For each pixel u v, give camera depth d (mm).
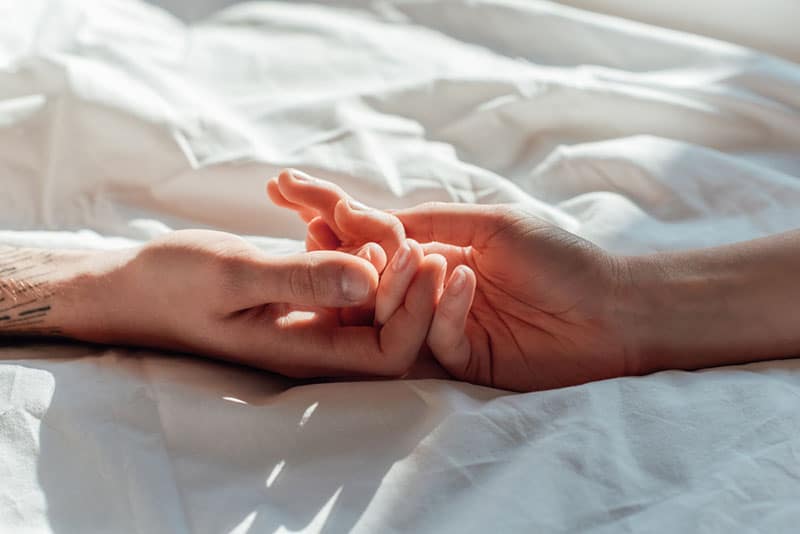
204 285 637
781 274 673
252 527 568
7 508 575
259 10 947
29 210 778
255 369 669
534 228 665
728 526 557
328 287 622
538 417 607
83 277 664
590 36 929
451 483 582
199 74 879
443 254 692
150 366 646
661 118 848
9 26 893
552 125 851
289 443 604
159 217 779
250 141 806
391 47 906
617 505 570
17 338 688
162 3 961
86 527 572
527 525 562
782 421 601
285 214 782
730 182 786
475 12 948
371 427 608
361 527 568
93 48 871
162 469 590
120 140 797
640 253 740
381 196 778
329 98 840
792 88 857
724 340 672
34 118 804
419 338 647
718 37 986
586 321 670
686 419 605
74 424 603
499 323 682
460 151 831
